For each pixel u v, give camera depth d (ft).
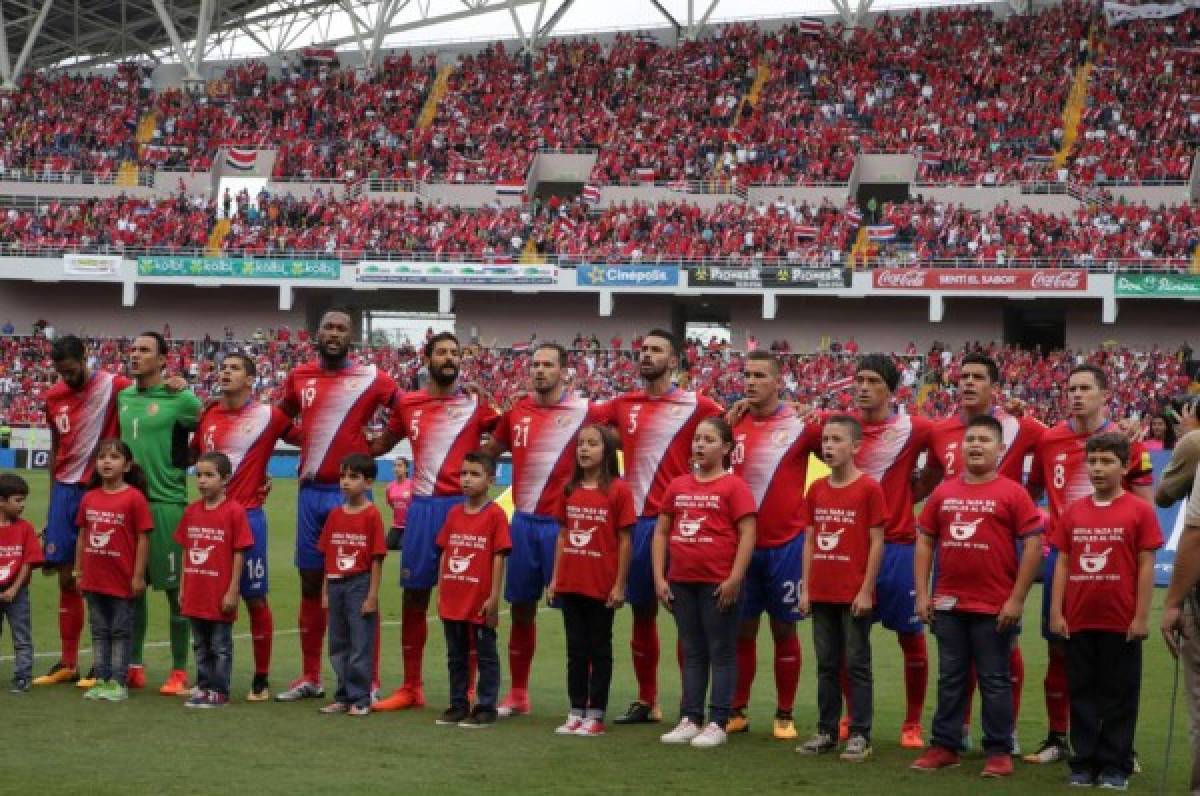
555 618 60.34
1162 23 193.98
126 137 198.59
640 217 177.88
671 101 198.80
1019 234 166.20
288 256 177.88
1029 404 154.71
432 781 30.30
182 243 180.96
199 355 179.93
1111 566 31.42
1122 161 176.55
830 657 34.81
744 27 213.46
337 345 40.50
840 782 31.12
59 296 188.96
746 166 186.29
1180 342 167.02
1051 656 34.65
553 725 37.37
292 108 202.28
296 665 47.03
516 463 39.42
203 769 31.01
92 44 242.37
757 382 37.63
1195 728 28.73
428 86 206.69
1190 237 161.68
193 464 42.19
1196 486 28.32
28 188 191.11
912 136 185.16
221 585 38.63
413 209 183.52
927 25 204.85
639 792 29.68
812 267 167.94
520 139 195.31
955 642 32.99
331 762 32.01
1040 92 187.62
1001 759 32.45
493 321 187.01
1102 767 31.60
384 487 134.51
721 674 35.19
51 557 42.57
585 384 168.14
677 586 35.68
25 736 34.32
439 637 54.39
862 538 34.45
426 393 40.32
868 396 36.88
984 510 32.68
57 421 42.80
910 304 175.83
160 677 44.11
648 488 38.45
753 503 35.37
